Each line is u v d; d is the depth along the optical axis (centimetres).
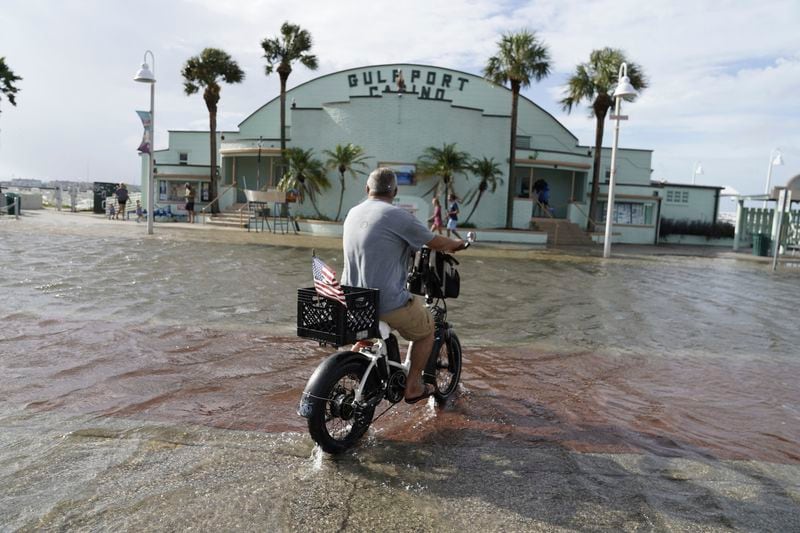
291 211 2806
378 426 430
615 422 455
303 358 587
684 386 561
